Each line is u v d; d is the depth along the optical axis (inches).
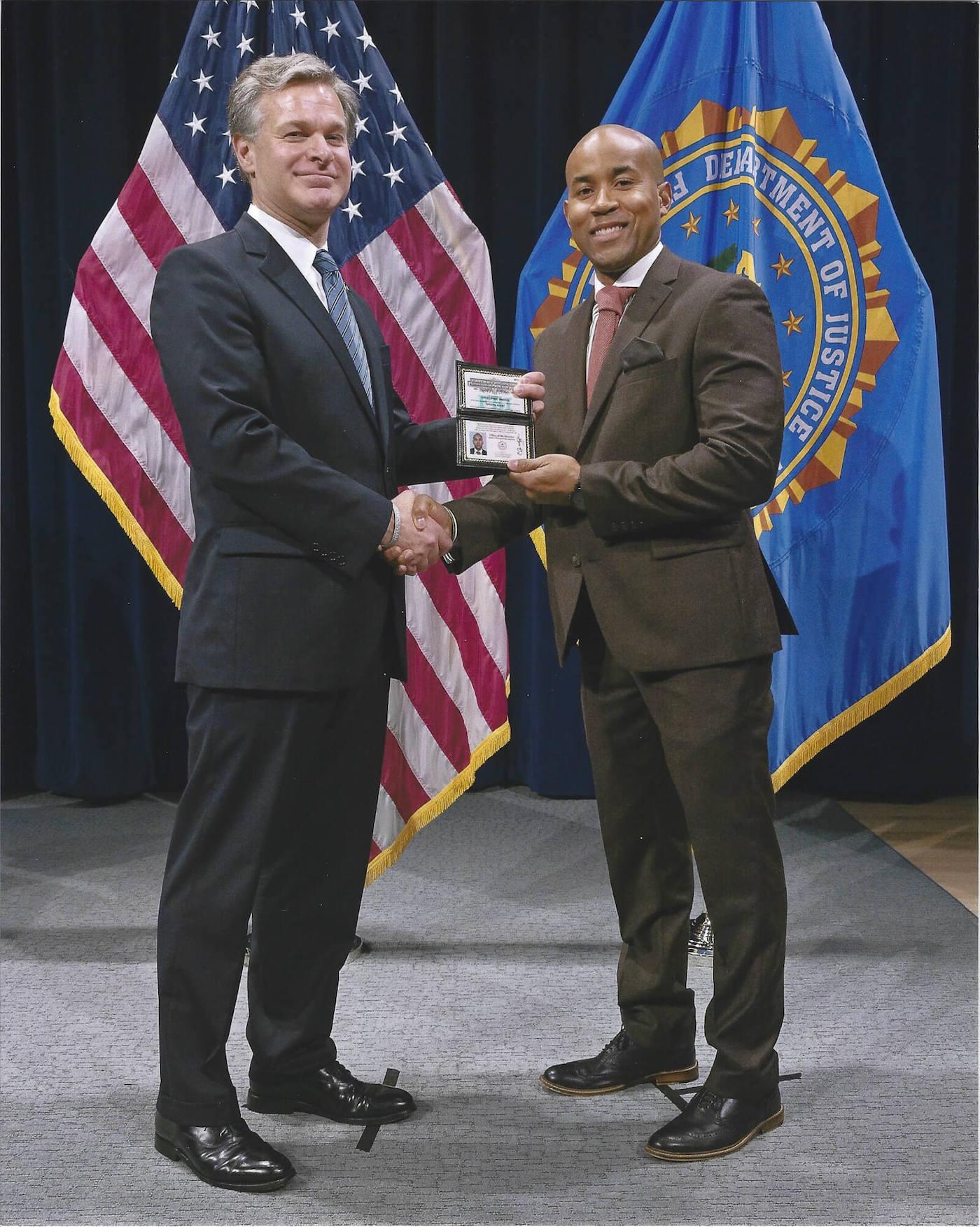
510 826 151.3
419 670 109.7
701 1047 86.2
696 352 69.1
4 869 132.3
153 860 135.8
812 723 111.5
